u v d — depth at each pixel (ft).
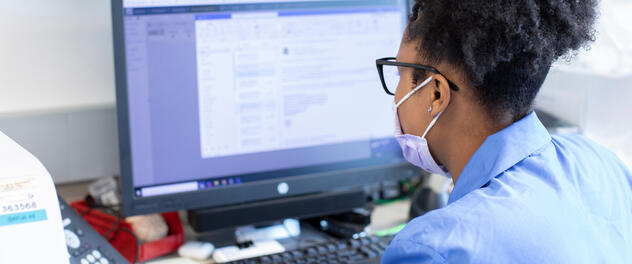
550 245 2.26
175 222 4.01
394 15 4.12
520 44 2.37
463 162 2.76
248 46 3.83
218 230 3.99
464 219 2.30
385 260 2.44
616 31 4.71
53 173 4.36
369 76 4.13
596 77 4.85
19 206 2.45
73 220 3.36
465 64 2.46
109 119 4.44
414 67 2.65
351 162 4.20
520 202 2.35
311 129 4.06
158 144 3.76
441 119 2.69
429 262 2.25
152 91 3.70
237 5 3.76
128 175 3.71
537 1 2.41
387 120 4.23
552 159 2.59
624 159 4.94
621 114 4.96
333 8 3.96
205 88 3.79
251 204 3.99
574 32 2.50
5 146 2.73
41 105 4.06
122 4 3.56
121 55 3.60
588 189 2.59
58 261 2.50
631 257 2.51
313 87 4.01
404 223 4.33
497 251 2.23
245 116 3.91
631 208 2.78
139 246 3.72
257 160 3.98
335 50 4.01
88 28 4.11
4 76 3.94
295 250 3.69
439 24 2.47
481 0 2.35
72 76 4.12
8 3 3.88
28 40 3.97
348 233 4.09
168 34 3.67
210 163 3.89
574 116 4.94
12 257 2.41
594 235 2.40
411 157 3.08
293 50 3.92
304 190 4.09
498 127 2.63
